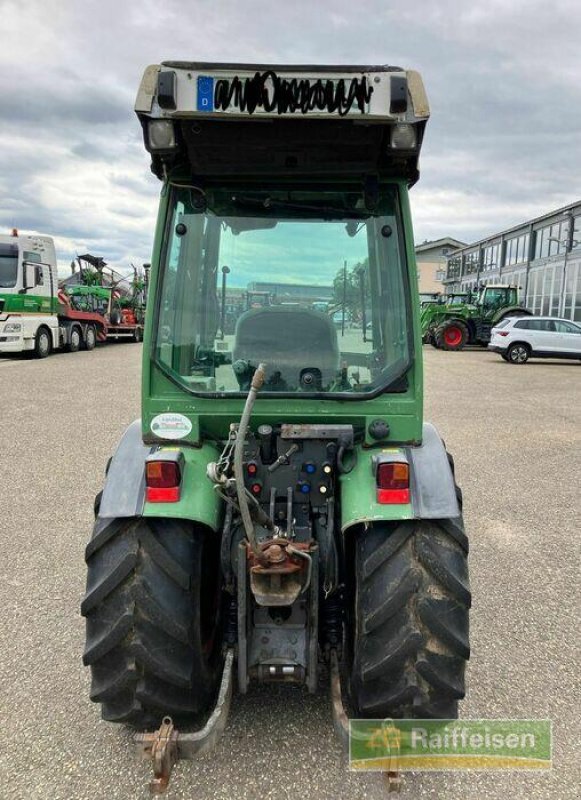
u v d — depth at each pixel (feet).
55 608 11.87
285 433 7.80
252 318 8.20
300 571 7.19
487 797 7.45
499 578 13.37
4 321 54.44
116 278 90.63
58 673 9.84
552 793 7.53
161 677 7.22
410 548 7.34
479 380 49.55
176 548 7.44
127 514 7.25
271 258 8.21
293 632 7.72
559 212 102.47
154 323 8.04
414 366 7.94
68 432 26.73
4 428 27.40
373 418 7.98
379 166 7.82
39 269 57.26
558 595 12.61
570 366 63.77
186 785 7.59
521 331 66.33
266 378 8.16
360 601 7.46
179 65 6.85
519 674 9.94
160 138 7.12
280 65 6.79
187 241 8.20
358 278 8.19
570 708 9.11
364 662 7.32
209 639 8.48
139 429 8.66
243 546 7.42
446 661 7.16
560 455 24.52
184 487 7.48
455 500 7.40
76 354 65.57
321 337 8.21
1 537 15.33
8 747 8.23
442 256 194.80
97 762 7.98
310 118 6.90
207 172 7.90
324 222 8.19
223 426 8.14
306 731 8.48
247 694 9.23
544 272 108.78
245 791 7.50
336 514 8.18
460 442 26.68
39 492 18.88
